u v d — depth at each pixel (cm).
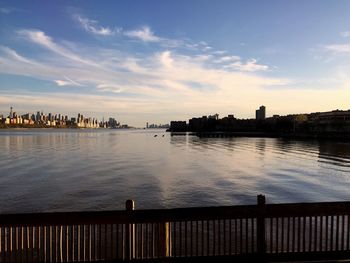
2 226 739
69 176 4528
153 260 780
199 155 8425
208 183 3941
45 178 4338
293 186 3753
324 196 3191
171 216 779
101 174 4734
